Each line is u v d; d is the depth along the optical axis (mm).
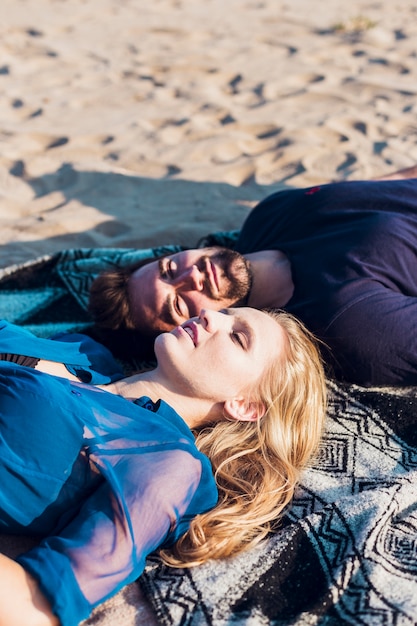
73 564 1808
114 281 2977
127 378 2451
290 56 6867
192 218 4039
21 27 7605
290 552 2043
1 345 2357
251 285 2936
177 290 2871
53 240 3812
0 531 2020
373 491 2207
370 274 2725
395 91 5887
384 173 4527
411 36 7516
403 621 1796
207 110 5508
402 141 4988
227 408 2365
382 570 1962
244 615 1875
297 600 1936
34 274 3406
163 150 4832
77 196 4258
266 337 2406
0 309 3229
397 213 2986
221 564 2039
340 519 2129
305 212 3127
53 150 4781
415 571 1983
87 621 1896
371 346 2590
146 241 3828
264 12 8539
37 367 2393
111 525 1884
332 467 2393
